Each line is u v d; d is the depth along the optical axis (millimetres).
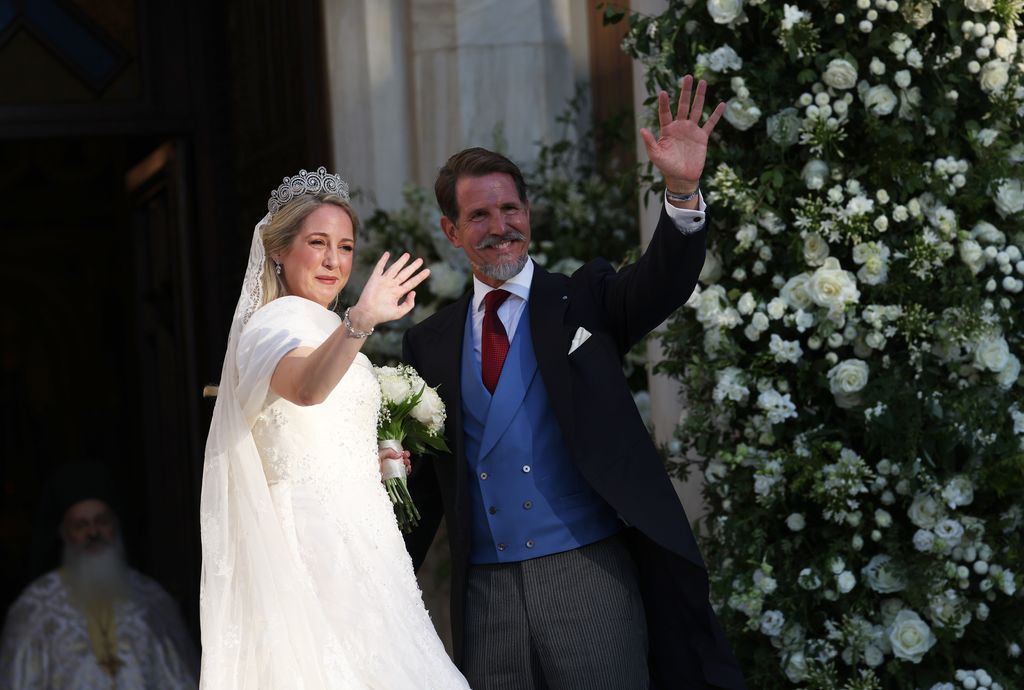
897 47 13688
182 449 28188
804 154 14195
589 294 13102
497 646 12609
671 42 14523
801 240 14008
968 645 14219
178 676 20953
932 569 13617
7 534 53312
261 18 25203
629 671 12336
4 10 26484
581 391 12531
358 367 12195
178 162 27500
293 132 24109
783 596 14109
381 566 11641
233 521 11500
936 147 14195
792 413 13750
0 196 51594
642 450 12477
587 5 24500
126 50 27172
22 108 26453
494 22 23422
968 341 13555
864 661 14102
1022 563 13641
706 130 12094
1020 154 13969
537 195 22094
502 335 13117
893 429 13461
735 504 14516
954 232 13664
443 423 12992
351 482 11758
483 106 23391
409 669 11344
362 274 22266
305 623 11117
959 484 13594
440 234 21562
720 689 12328
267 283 12172
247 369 11195
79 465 21734
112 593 20922
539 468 12664
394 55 23578
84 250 54938
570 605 12438
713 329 14242
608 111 24188
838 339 13773
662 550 12539
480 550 12867
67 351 55375
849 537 14078
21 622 20516
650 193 16797
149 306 30594
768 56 14211
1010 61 13977
